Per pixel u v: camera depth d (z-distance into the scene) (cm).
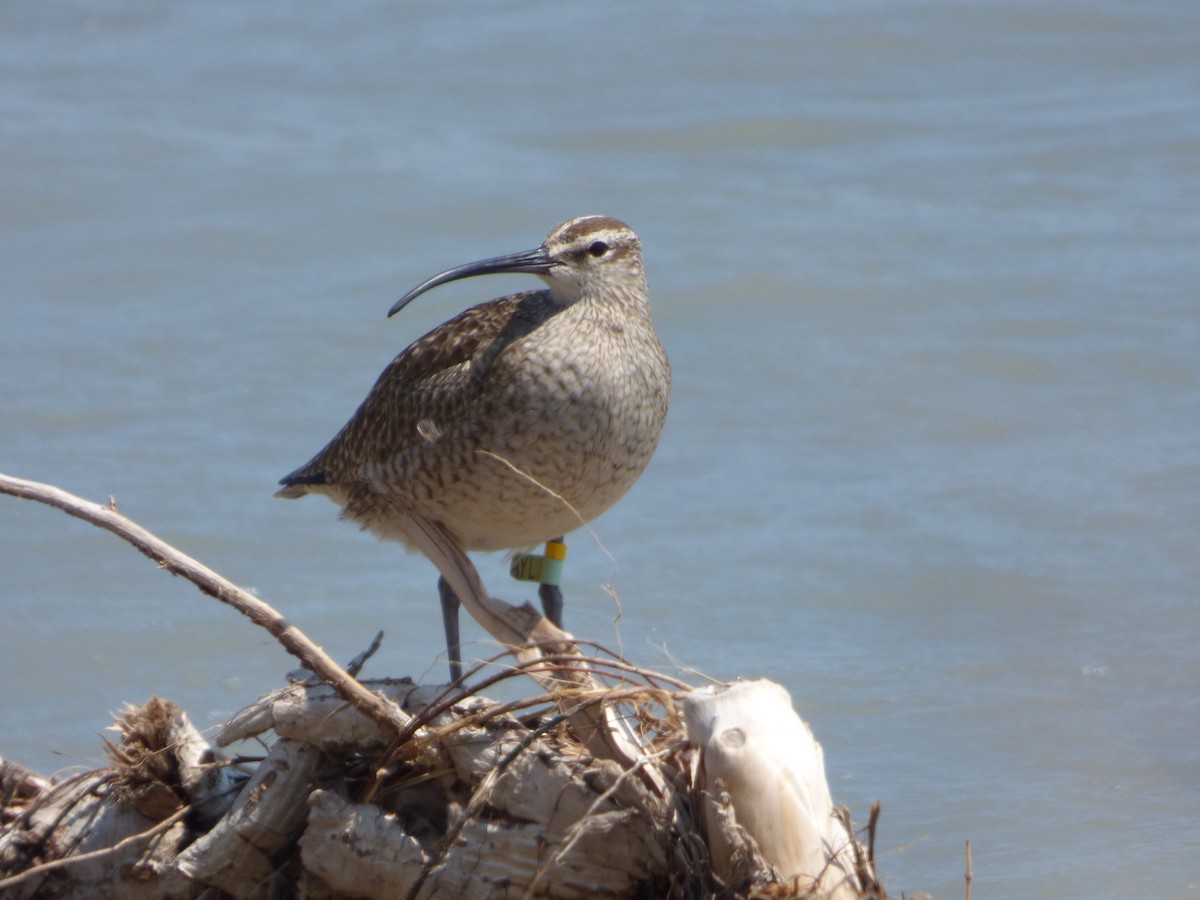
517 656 771
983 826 880
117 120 2053
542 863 680
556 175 1898
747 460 1369
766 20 2280
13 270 1670
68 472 1309
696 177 1895
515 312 895
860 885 640
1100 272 1642
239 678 1059
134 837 722
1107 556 1192
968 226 1759
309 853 705
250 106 2114
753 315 1586
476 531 910
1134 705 1007
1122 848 855
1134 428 1377
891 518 1261
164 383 1466
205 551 1220
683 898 662
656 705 748
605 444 873
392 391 910
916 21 2256
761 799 641
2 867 737
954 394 1448
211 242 1731
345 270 1688
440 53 2272
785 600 1151
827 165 1939
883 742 971
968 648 1080
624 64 2194
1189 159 1906
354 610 1152
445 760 710
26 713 1005
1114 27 2252
